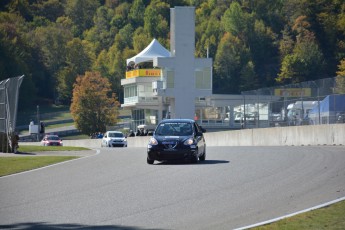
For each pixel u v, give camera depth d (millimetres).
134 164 54469
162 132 55500
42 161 60375
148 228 27297
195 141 53750
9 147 80812
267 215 29000
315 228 25859
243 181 39500
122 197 35406
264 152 62594
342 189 34719
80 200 34969
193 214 29906
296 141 85688
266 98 98062
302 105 87562
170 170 47719
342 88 81188
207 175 43312
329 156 53531
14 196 37625
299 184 37250
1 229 27906
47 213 31453
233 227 26922
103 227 27734
